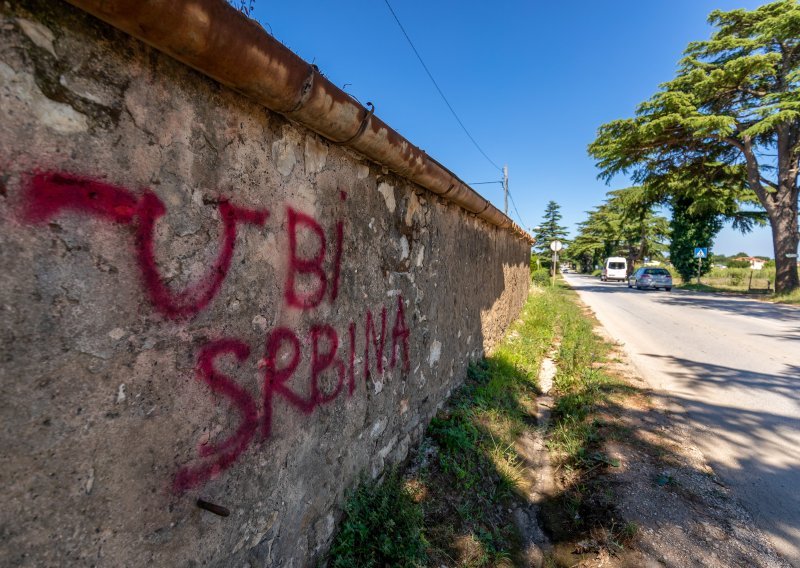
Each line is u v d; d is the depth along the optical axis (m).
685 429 3.74
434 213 3.33
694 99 14.77
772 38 14.58
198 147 1.24
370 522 2.18
